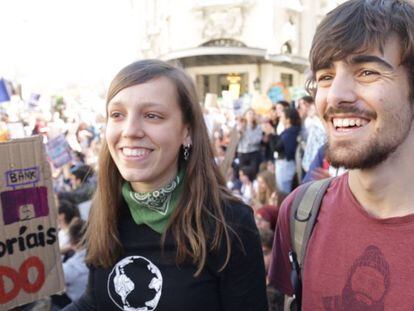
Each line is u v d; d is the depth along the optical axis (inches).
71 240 128.4
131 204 59.6
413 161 43.4
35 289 65.7
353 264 45.6
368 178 44.4
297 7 715.4
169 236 57.6
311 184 54.4
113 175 61.9
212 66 760.3
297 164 221.8
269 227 121.7
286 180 227.8
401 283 42.2
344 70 42.6
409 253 42.4
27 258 65.1
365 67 41.4
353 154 42.3
